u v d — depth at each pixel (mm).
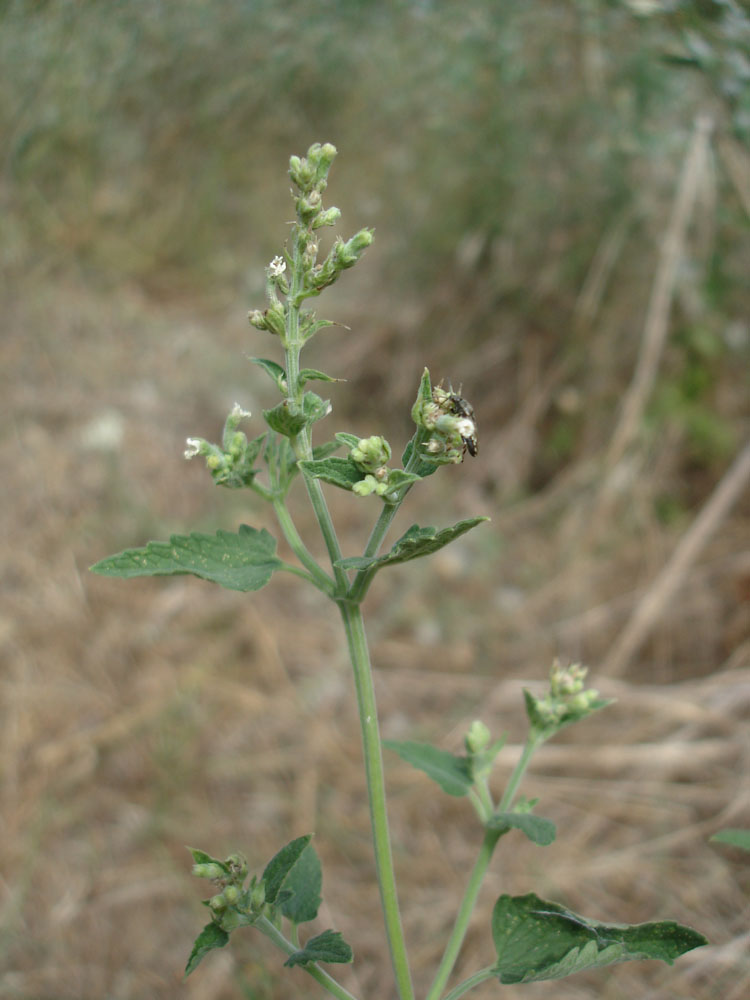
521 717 329
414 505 425
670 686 329
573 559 393
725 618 352
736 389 411
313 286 135
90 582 357
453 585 384
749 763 291
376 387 476
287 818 293
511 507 424
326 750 314
